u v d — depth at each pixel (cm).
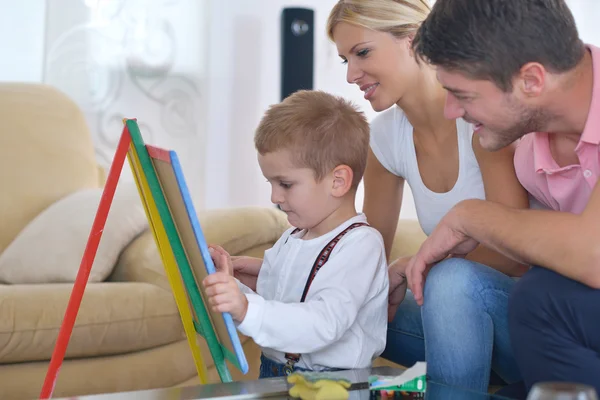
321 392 104
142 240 210
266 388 113
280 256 147
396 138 162
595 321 106
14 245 221
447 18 114
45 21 317
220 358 129
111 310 181
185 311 144
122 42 328
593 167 118
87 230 211
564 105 115
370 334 140
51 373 133
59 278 206
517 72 111
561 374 107
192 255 123
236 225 209
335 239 139
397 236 214
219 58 346
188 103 340
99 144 324
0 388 172
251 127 353
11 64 313
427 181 159
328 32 155
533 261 113
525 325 110
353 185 145
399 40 148
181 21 338
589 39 361
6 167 239
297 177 140
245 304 118
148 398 107
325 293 132
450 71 115
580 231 108
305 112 141
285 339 123
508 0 110
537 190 137
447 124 151
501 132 119
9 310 171
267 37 355
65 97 262
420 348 156
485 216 120
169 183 118
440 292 128
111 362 183
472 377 128
